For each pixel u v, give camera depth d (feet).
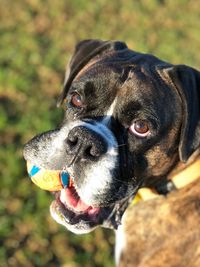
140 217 1.34
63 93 1.40
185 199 1.29
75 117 1.23
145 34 3.20
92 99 1.21
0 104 2.36
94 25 3.20
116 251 1.43
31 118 2.26
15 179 1.96
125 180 1.19
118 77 1.21
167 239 1.30
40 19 3.17
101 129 1.17
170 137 1.22
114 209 1.27
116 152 1.16
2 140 2.14
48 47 2.89
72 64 1.43
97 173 1.15
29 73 2.60
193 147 1.22
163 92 1.21
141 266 1.34
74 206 1.23
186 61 2.96
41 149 1.21
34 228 1.82
